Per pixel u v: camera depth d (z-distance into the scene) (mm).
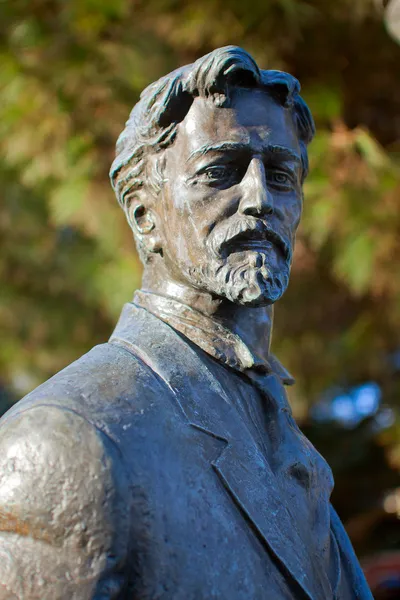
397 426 5445
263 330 2041
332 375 5590
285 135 1978
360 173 4531
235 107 1945
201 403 1797
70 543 1563
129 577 1595
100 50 4746
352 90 5059
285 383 2080
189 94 1964
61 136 4781
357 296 5008
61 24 4820
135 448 1642
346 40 4832
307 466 1915
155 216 2045
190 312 1963
